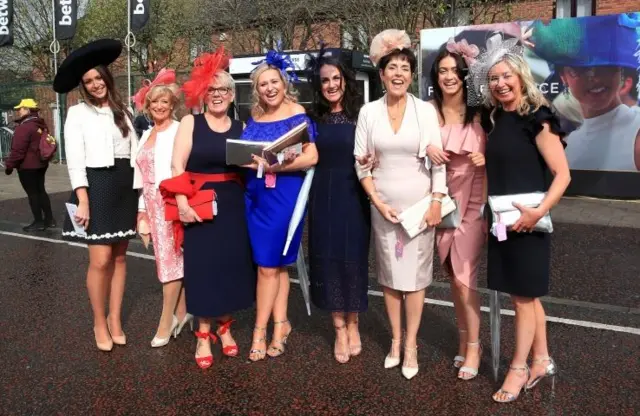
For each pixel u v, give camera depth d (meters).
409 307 3.66
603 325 4.54
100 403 3.42
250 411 3.32
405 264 3.56
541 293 3.20
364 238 3.76
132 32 15.24
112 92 3.95
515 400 3.37
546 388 3.51
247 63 9.66
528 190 3.14
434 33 10.34
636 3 12.96
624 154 9.66
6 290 5.61
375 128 3.49
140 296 5.39
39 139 8.41
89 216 3.91
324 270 3.78
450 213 3.48
